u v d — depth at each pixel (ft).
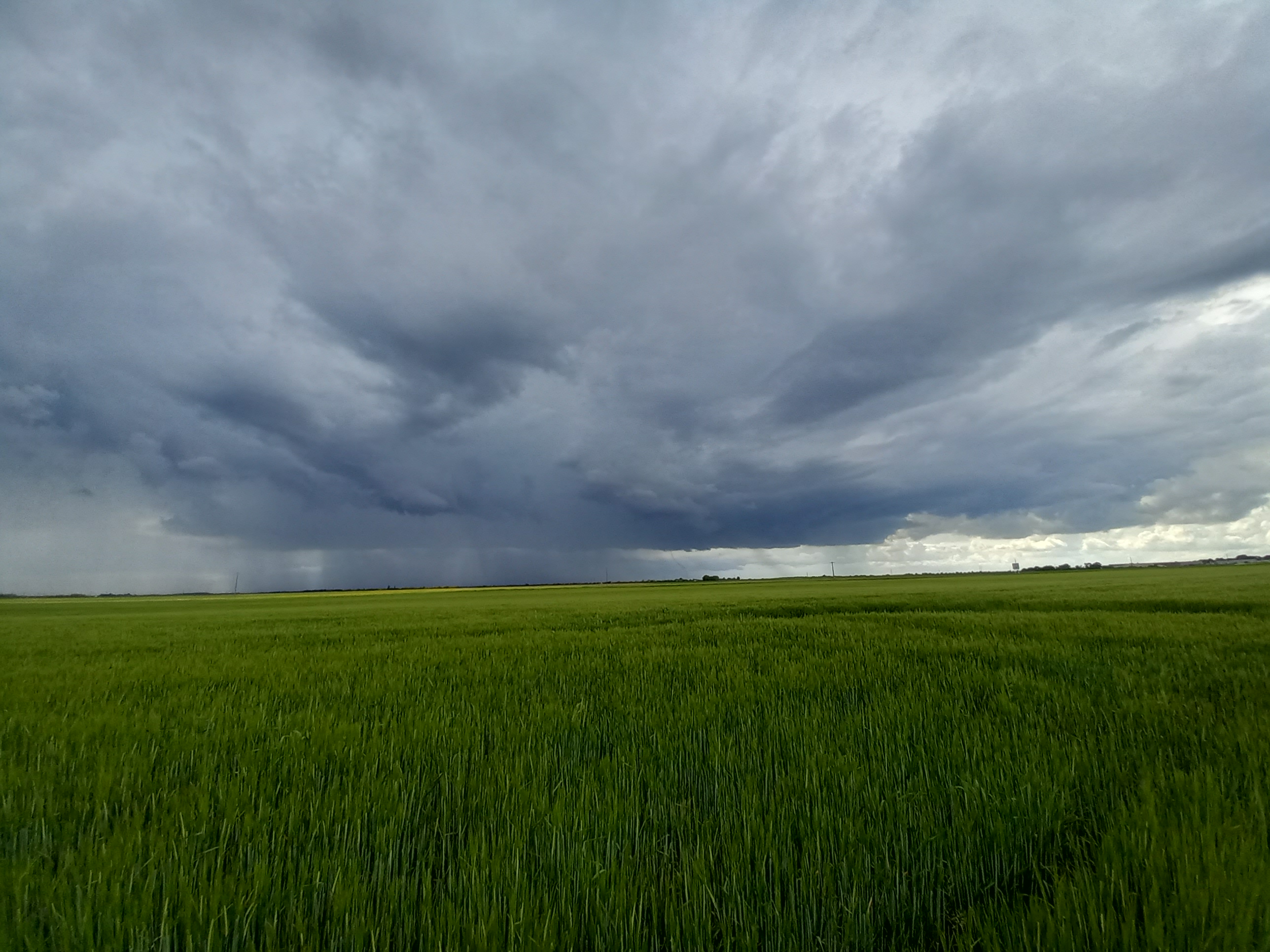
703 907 7.82
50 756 15.55
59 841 10.62
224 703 22.26
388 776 13.35
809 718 17.30
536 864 9.27
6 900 8.20
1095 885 8.13
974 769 12.67
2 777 13.69
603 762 13.64
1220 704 17.98
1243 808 10.41
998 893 8.25
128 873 9.10
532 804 11.39
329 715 19.10
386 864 9.27
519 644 40.86
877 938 7.86
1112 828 9.70
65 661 36.32
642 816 11.03
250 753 15.25
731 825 10.33
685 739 15.70
